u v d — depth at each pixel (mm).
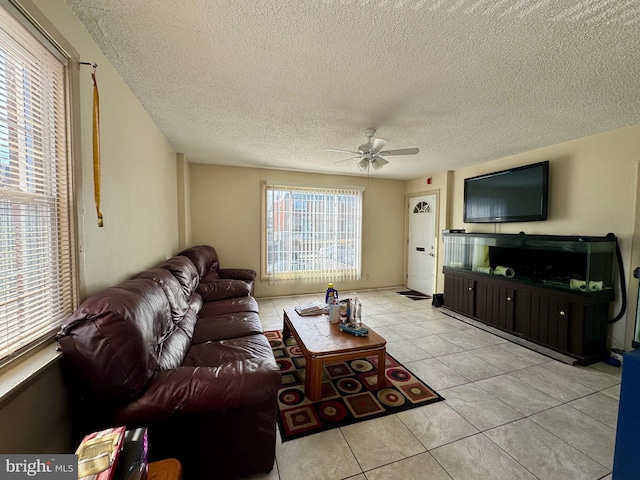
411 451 1522
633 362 1154
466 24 1329
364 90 2002
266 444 1329
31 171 1096
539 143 3152
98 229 1543
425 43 1480
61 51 1192
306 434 1637
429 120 2525
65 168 1273
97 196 1469
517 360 2588
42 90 1148
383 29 1377
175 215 3629
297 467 1417
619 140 2658
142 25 1382
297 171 4875
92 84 1473
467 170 4383
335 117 2496
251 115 2473
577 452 1525
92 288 1475
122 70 1785
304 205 4914
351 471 1396
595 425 1737
